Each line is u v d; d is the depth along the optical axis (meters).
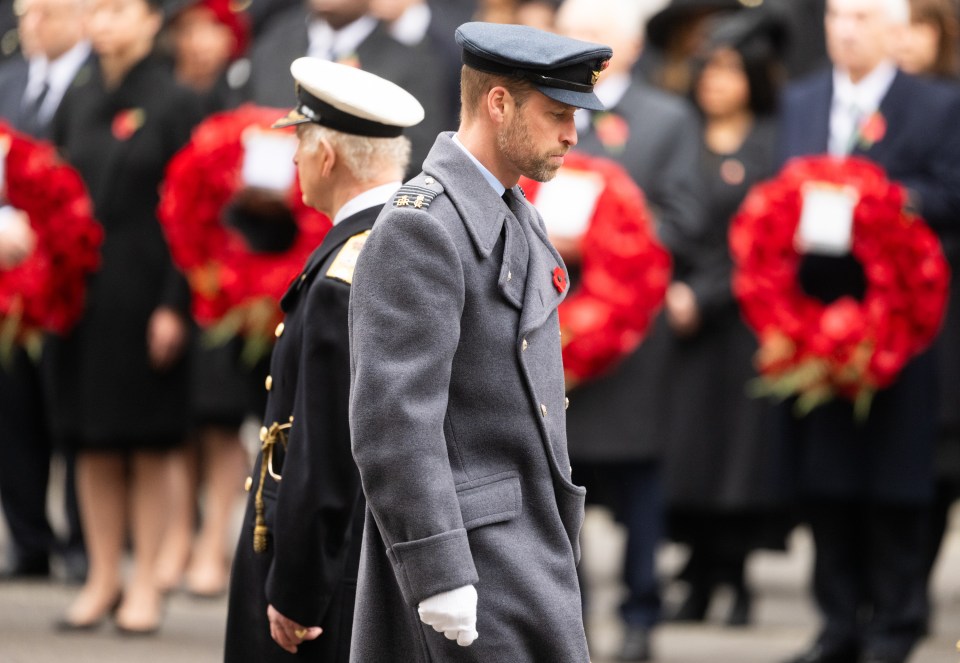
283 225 26.80
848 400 24.91
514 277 14.13
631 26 28.19
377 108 16.12
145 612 27.55
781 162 26.98
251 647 16.20
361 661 14.33
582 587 26.62
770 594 34.09
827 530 25.55
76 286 27.17
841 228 24.86
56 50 31.48
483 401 13.93
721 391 30.34
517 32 14.20
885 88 26.28
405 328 13.57
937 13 28.39
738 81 30.95
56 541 32.91
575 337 25.53
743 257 25.59
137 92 27.94
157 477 27.66
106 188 27.48
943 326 27.09
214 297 26.56
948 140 25.88
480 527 13.80
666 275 26.42
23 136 28.73
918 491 24.73
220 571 31.47
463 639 13.39
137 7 27.97
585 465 27.00
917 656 27.06
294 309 16.16
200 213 26.48
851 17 26.05
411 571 13.40
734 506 29.91
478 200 14.16
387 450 13.39
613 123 28.05
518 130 14.07
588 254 25.91
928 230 24.86
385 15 30.30
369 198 16.19
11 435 32.16
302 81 16.30
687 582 31.00
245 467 33.09
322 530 15.34
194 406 31.03
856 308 24.81
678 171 28.05
